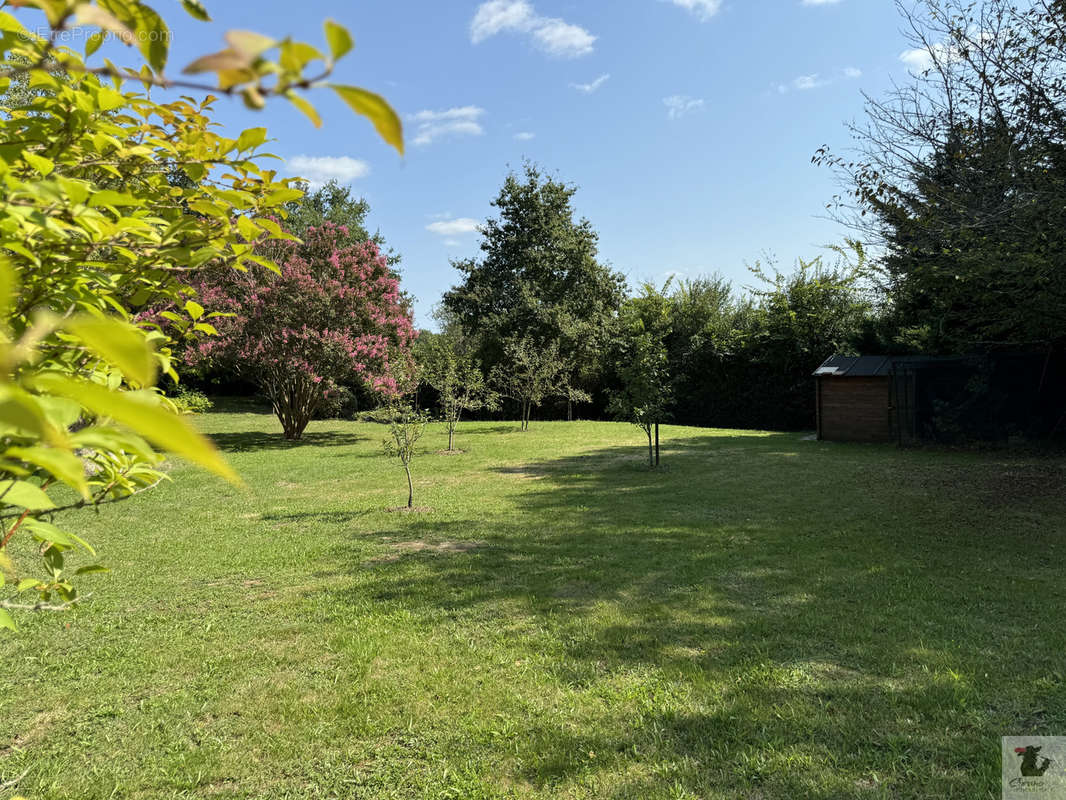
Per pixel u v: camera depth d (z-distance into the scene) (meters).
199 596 4.69
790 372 19.11
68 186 0.83
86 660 3.62
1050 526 6.38
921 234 7.36
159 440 0.26
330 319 16.02
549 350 21.31
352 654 3.65
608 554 5.62
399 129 0.41
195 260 1.22
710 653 3.56
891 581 4.73
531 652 3.63
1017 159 6.68
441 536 6.43
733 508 7.50
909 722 2.82
